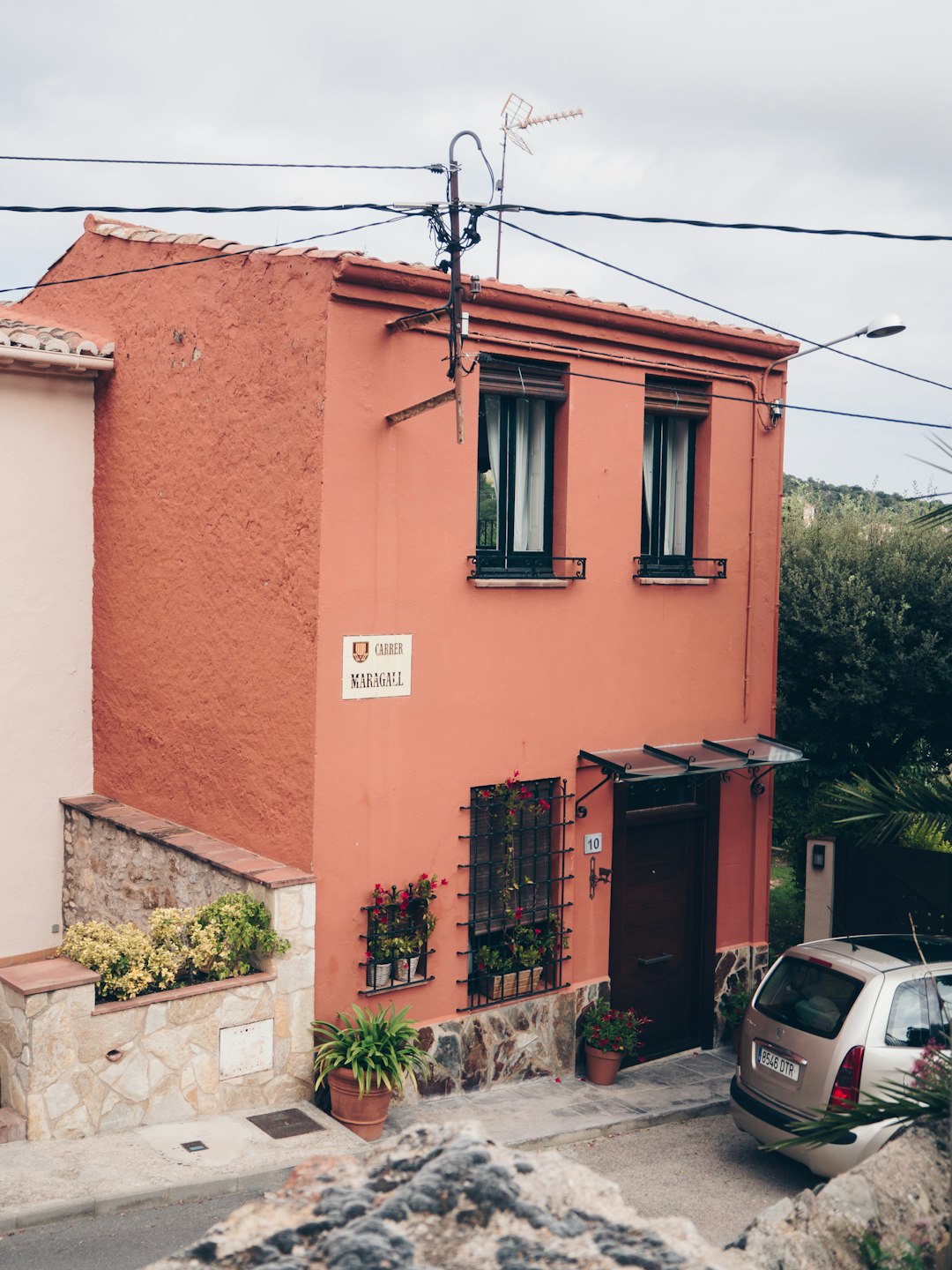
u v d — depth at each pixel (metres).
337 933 9.35
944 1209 4.41
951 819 9.58
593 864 11.16
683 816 12.02
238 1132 8.34
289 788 9.44
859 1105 5.75
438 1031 9.98
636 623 11.45
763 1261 3.94
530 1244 3.00
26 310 13.23
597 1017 10.95
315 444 9.14
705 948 12.20
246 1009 8.75
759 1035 9.14
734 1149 9.50
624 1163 9.14
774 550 12.72
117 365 11.52
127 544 11.44
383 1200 3.23
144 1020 8.24
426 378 9.70
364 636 9.42
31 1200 7.07
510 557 10.60
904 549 14.11
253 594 9.82
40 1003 7.79
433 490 9.80
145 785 11.30
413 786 9.80
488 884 10.39
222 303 10.08
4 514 11.30
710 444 12.06
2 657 11.38
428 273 9.38
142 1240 6.86
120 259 11.51
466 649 10.10
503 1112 9.84
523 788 10.69
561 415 10.83
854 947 9.30
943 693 13.71
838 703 13.91
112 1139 8.04
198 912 9.05
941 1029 8.45
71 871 11.79
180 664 10.73
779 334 12.30
